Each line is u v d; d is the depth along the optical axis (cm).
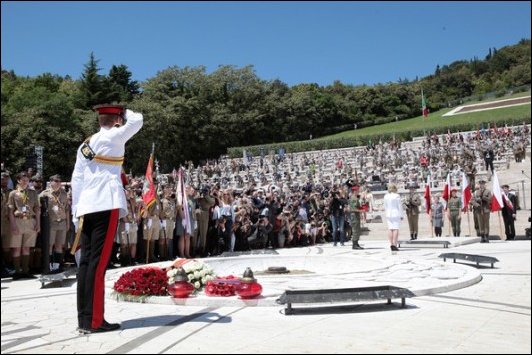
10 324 658
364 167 5309
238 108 9469
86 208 593
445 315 659
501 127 7125
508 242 2009
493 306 721
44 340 559
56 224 1348
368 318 648
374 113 11638
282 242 2027
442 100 12762
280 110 10044
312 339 537
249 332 577
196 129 8269
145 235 1514
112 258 1481
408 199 2295
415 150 6097
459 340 525
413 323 612
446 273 1033
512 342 516
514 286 906
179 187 1656
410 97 11800
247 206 1994
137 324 636
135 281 828
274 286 923
